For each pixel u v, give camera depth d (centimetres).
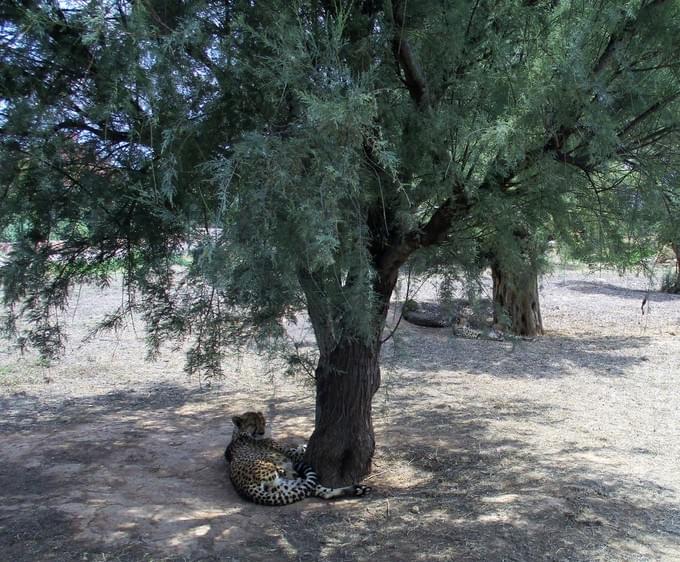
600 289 1956
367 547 371
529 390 795
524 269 383
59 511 418
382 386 796
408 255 393
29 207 335
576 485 466
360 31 319
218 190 246
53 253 372
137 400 756
